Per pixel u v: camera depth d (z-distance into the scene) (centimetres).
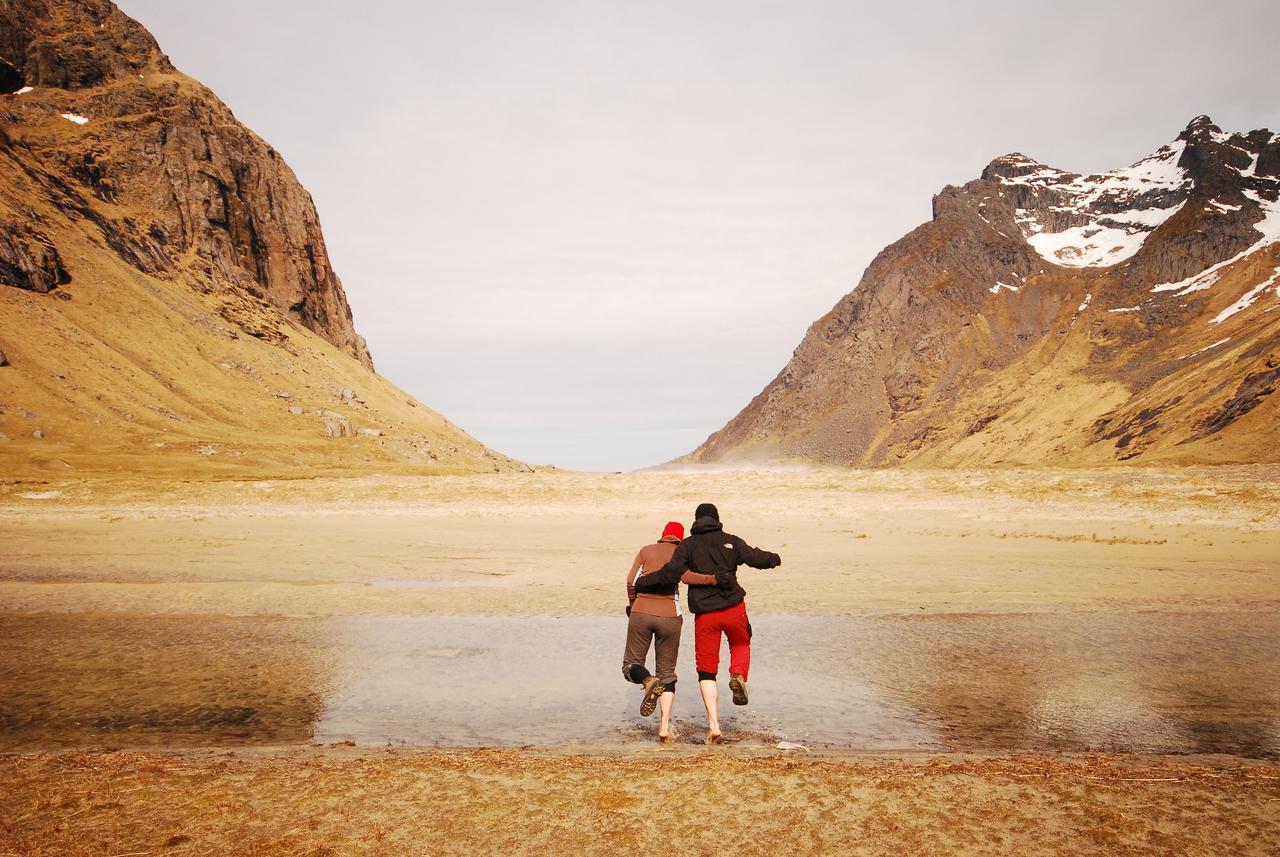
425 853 407
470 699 802
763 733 689
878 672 910
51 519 3069
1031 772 528
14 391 6700
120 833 431
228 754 609
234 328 10619
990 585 1538
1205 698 787
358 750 623
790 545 2212
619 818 452
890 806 468
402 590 1504
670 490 3769
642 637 720
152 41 13450
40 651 1017
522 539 2419
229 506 3450
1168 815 453
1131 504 2922
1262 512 2569
